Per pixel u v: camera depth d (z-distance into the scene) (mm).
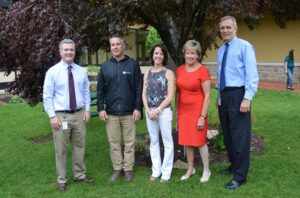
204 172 5109
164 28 6395
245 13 5527
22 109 10914
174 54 6477
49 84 4777
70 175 5512
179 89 5047
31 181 5312
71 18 5125
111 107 5152
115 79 5066
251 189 4746
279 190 4703
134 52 16203
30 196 4797
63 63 4867
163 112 5016
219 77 4887
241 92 4719
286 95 13141
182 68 5094
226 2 5441
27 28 5066
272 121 8625
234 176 4914
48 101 4801
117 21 5141
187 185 4938
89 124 8789
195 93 4934
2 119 9641
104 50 6379
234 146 4855
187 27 6238
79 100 4926
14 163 6133
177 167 5664
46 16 4945
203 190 4758
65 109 4867
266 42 18828
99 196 4715
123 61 5133
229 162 5750
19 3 5230
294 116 9156
